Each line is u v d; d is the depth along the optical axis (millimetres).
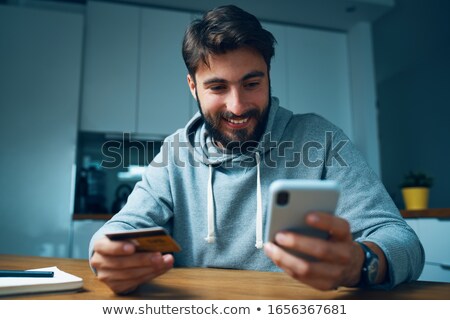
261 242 855
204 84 789
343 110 2832
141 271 499
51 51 2289
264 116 832
